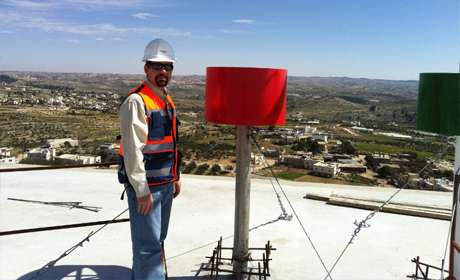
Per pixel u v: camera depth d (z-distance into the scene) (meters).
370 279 2.18
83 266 2.29
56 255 2.44
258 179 4.44
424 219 3.20
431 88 1.76
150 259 1.80
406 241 2.74
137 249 1.80
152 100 1.79
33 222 3.02
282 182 4.31
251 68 1.83
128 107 1.66
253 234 2.84
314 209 3.42
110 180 4.33
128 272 2.22
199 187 4.02
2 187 3.99
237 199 2.04
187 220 3.09
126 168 1.66
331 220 3.15
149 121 1.76
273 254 2.50
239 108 1.87
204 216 3.19
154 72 1.80
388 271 2.28
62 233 2.80
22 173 4.60
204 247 2.59
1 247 2.54
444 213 3.22
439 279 2.15
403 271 2.28
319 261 2.40
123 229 2.90
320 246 2.63
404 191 4.03
